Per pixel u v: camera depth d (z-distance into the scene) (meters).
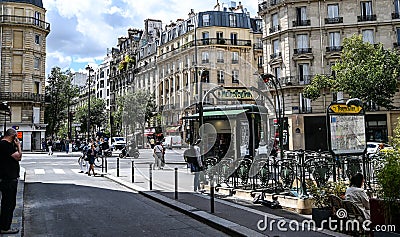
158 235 7.26
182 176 17.06
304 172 9.19
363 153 11.41
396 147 8.70
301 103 40.84
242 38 51.28
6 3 49.59
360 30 39.84
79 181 16.47
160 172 18.77
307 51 40.75
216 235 7.25
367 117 38.88
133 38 83.25
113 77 85.12
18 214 8.83
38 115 50.75
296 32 41.28
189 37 52.12
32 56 50.56
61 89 59.50
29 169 22.33
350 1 40.09
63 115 60.31
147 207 10.21
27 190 13.54
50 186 14.70
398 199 5.46
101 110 73.56
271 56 43.50
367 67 30.64
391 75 30.89
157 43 62.31
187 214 9.09
